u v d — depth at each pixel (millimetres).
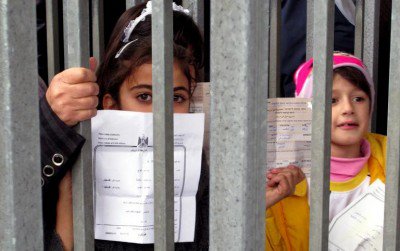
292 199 1855
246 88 723
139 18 1445
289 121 1428
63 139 960
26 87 745
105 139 1129
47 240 1198
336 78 1958
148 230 1150
